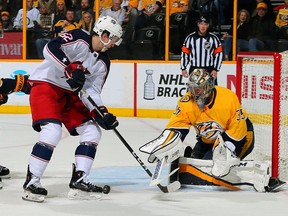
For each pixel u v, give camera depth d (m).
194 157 7.21
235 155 6.64
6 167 8.11
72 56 6.10
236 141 6.72
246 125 6.90
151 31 15.35
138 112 15.08
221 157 6.48
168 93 14.85
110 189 6.79
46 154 6.09
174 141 6.30
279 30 14.79
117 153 9.45
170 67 14.79
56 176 7.50
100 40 6.10
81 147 6.30
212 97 6.73
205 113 6.75
